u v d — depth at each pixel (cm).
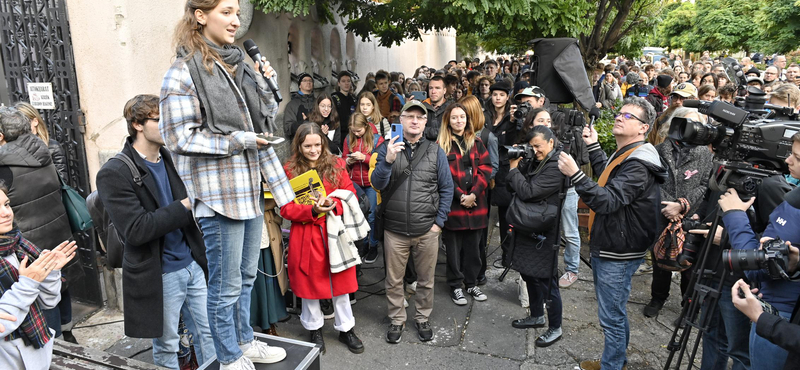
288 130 620
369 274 516
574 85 458
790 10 1869
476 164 431
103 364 243
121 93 405
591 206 289
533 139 359
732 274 263
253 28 593
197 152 170
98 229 295
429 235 372
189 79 169
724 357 298
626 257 298
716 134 238
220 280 196
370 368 354
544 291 377
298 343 262
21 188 318
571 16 509
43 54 414
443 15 607
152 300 259
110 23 393
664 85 724
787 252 183
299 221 353
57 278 235
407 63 1464
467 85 922
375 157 394
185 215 250
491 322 416
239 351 212
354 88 860
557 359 363
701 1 2711
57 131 425
